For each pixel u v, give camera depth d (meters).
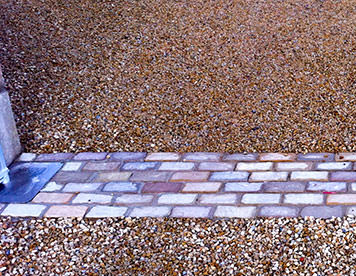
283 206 3.23
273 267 2.91
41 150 3.90
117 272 2.95
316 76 4.52
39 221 3.25
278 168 3.57
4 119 3.70
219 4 5.69
